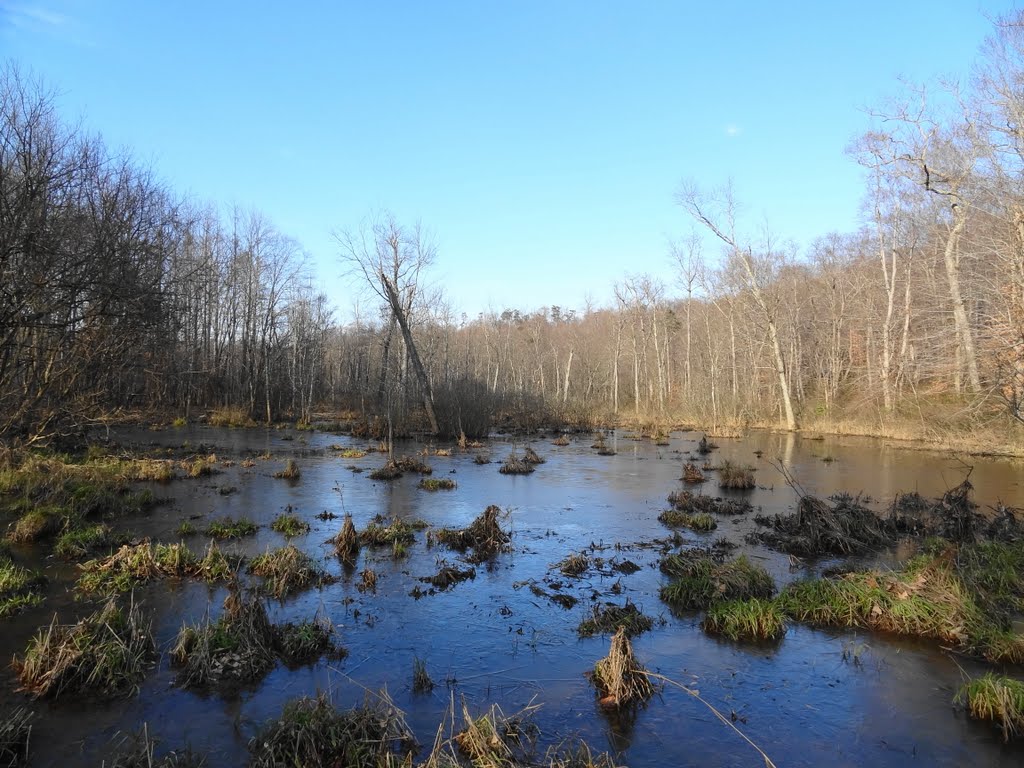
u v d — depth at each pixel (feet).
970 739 18.69
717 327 173.37
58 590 28.60
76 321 51.13
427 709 19.79
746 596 29.25
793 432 118.83
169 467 59.06
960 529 39.27
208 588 29.55
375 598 29.32
